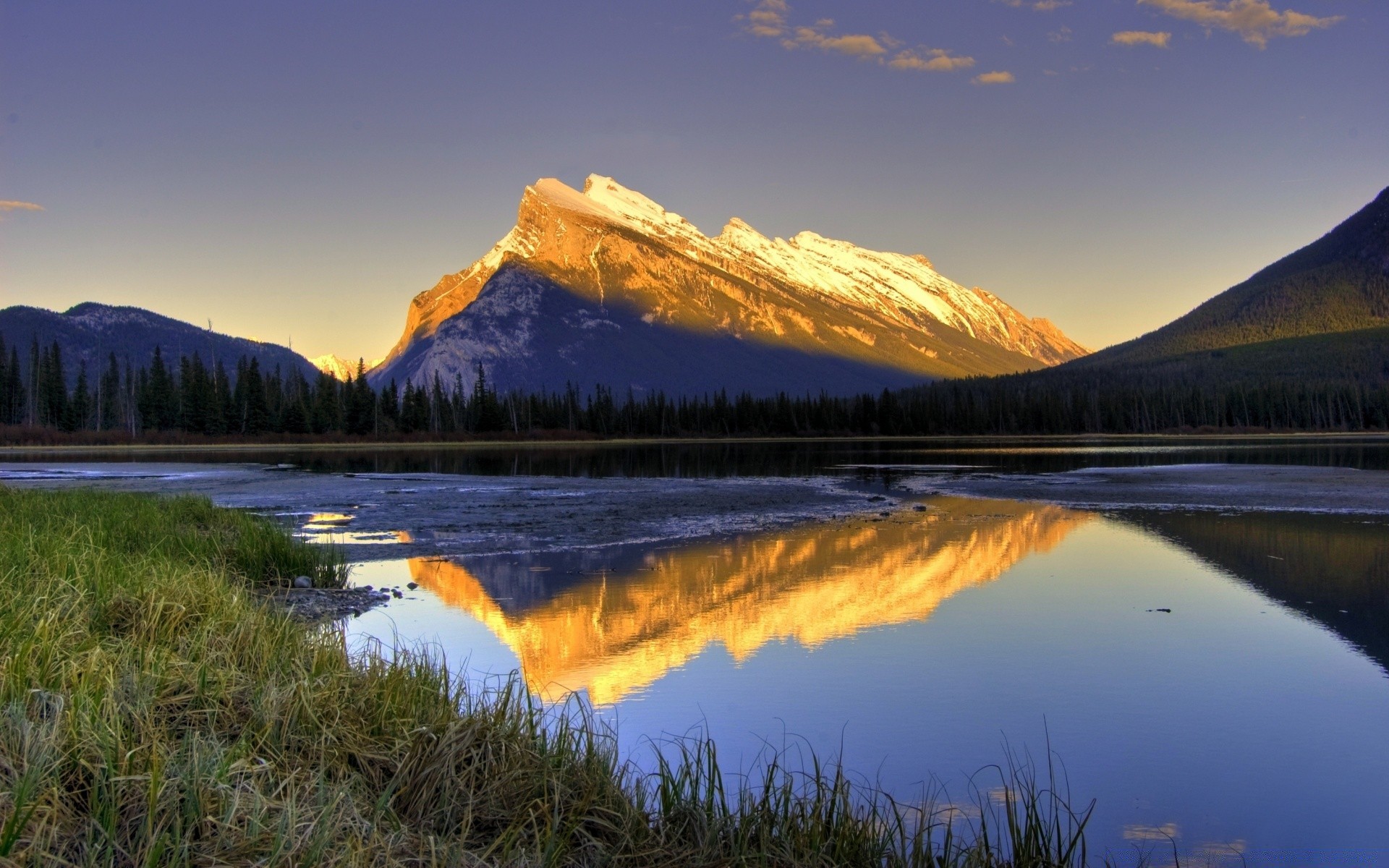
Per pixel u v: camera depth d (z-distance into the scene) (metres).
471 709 7.50
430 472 59.28
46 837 4.41
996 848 6.96
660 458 81.69
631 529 27.06
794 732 9.80
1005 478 49.28
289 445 115.00
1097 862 7.04
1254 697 11.02
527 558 21.42
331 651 8.28
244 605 9.88
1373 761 9.05
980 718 10.25
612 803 6.27
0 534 12.41
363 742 6.45
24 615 7.41
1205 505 33.44
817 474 56.12
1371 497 34.84
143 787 4.93
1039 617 15.30
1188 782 8.51
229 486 43.81
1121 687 11.42
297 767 5.84
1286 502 33.75
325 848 4.78
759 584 18.09
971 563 20.86
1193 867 6.90
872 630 14.41
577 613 15.52
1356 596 17.03
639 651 13.08
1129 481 45.12
